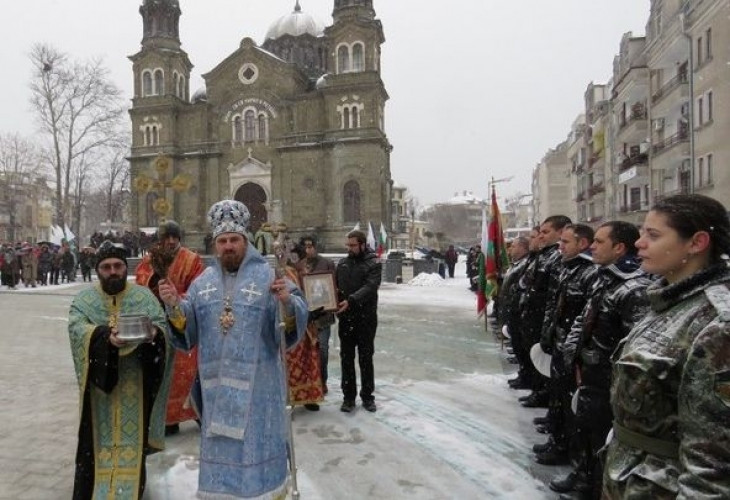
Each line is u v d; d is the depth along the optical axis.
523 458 5.11
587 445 4.20
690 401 1.81
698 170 21.38
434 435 5.73
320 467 4.93
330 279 6.30
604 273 3.84
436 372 8.62
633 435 2.15
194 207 48.12
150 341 3.71
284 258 3.42
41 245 27.66
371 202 44.69
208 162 48.62
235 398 3.17
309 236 7.25
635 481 2.08
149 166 48.59
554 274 5.57
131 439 3.88
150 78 49.38
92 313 3.96
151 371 4.00
